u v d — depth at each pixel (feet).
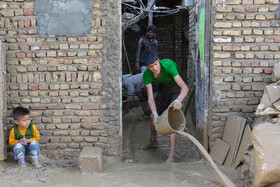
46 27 12.61
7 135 13.00
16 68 12.75
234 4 12.57
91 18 12.59
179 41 41.04
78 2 12.50
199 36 14.58
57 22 12.59
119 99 13.01
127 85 20.85
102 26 12.62
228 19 12.62
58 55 12.73
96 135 13.14
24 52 12.71
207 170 12.30
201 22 13.98
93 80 12.85
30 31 12.62
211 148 13.29
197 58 15.17
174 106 10.62
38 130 13.05
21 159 12.10
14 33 12.64
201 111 14.11
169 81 13.83
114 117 13.03
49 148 13.16
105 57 12.75
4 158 12.27
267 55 12.69
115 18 12.59
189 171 12.21
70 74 12.82
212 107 13.07
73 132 13.08
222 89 12.89
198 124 14.85
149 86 13.26
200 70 14.33
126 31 42.93
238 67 12.82
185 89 12.39
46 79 12.82
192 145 16.60
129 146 16.75
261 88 12.82
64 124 13.05
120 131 13.16
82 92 12.91
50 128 13.05
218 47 12.73
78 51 12.73
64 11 12.54
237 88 12.85
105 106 12.97
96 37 12.67
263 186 9.00
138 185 10.69
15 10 12.54
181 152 15.71
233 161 12.29
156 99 15.15
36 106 12.92
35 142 12.19
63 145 13.14
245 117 12.97
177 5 35.55
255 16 12.58
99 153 12.11
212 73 12.96
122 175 11.73
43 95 12.92
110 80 12.85
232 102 12.94
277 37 12.64
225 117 13.07
